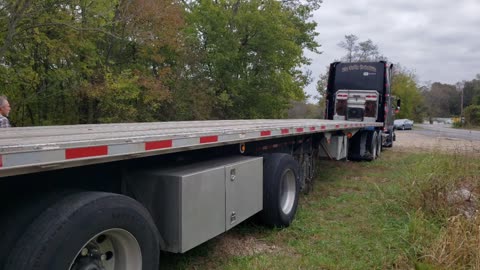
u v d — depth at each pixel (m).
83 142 2.51
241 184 4.40
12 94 13.47
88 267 2.73
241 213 4.41
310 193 7.82
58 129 4.30
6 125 5.93
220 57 20.12
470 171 7.21
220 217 3.98
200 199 3.65
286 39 22.84
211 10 20.41
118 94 14.76
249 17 20.95
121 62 16.95
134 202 2.89
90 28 13.07
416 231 5.13
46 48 13.24
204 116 19.70
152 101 16.75
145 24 15.99
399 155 15.04
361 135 12.73
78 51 14.38
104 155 2.64
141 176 3.54
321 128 7.52
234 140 4.35
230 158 4.68
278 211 5.31
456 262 4.15
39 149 2.21
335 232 5.46
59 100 14.80
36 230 2.39
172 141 3.30
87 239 2.52
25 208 2.56
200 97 19.53
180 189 3.40
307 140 7.82
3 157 2.04
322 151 8.97
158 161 3.83
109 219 2.65
